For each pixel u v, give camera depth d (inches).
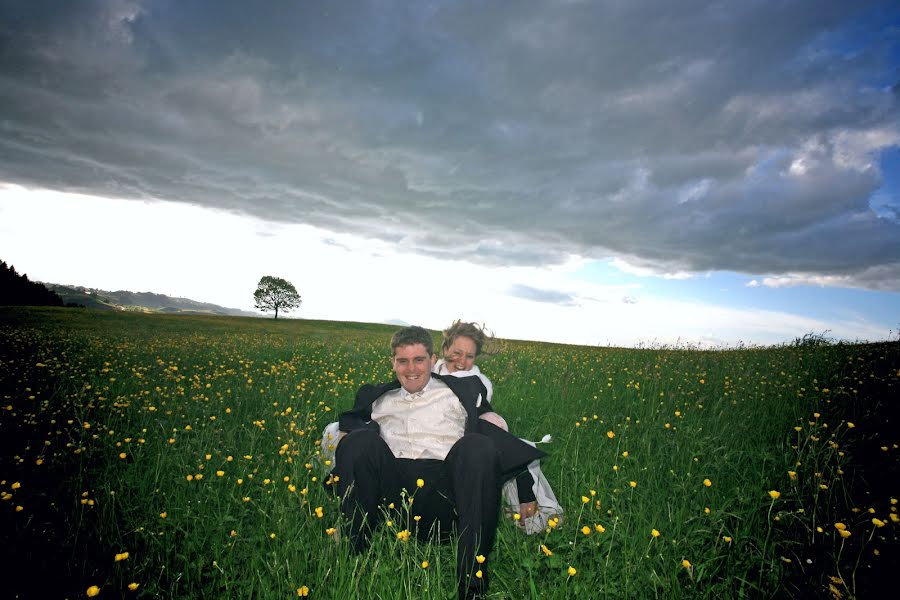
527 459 112.3
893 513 108.9
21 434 171.3
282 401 231.6
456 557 92.1
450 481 104.9
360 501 103.0
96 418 194.1
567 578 89.7
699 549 99.9
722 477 137.6
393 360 124.9
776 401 225.8
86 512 111.5
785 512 107.4
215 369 337.1
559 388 273.3
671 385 277.3
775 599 87.0
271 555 94.4
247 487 127.1
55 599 82.1
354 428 122.6
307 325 1756.9
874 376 249.0
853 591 84.1
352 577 86.0
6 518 106.5
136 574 89.9
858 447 159.6
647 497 125.3
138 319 1322.6
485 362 376.2
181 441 159.9
